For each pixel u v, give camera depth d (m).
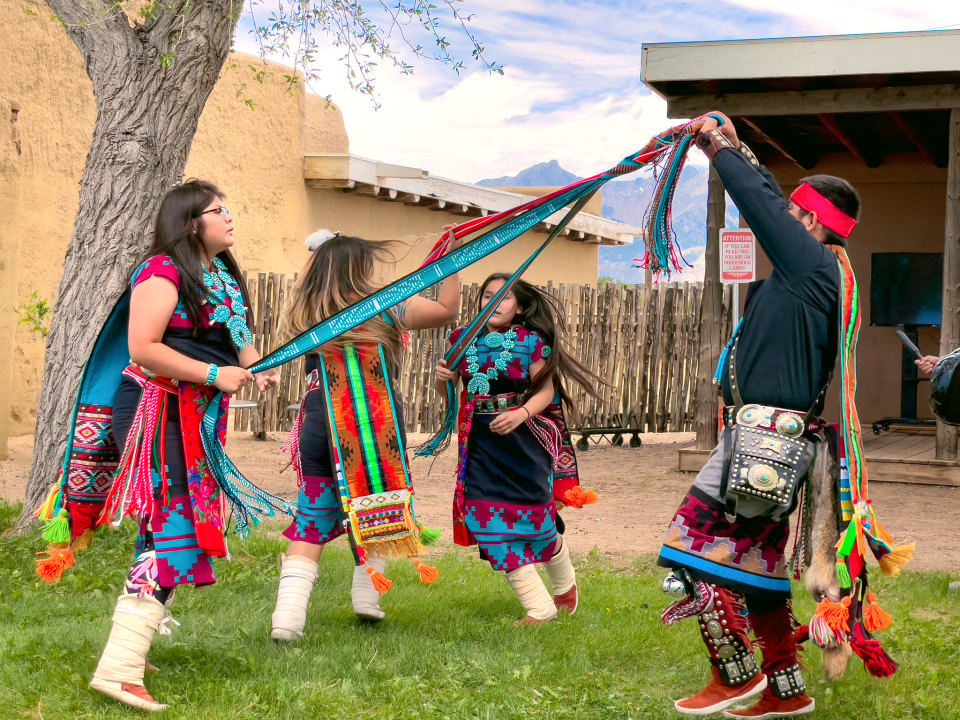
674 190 3.59
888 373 13.62
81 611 4.66
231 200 13.64
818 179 3.46
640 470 10.29
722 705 3.43
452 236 4.50
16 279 10.22
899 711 3.53
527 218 3.84
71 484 3.75
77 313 6.25
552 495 4.84
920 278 13.22
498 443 4.71
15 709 3.40
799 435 3.25
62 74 11.84
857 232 13.54
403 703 3.58
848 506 3.20
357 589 4.59
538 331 4.81
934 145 12.27
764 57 8.98
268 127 14.27
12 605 4.70
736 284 9.45
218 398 3.69
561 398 4.99
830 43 8.83
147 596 3.51
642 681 3.89
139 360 3.52
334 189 15.44
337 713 3.48
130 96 6.27
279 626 4.26
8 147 10.13
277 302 12.23
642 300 12.61
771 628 3.47
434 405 12.80
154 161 6.30
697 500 3.37
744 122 11.23
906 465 9.41
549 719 3.46
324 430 4.32
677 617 3.40
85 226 6.29
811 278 3.26
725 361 3.42
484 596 5.17
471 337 4.63
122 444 3.65
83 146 12.16
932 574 5.68
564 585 4.90
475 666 3.97
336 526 4.44
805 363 3.28
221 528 3.65
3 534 6.23
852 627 3.18
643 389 12.59
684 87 9.59
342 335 4.29
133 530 6.02
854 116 11.23
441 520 7.34
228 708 3.49
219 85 13.38
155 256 3.63
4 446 10.08
